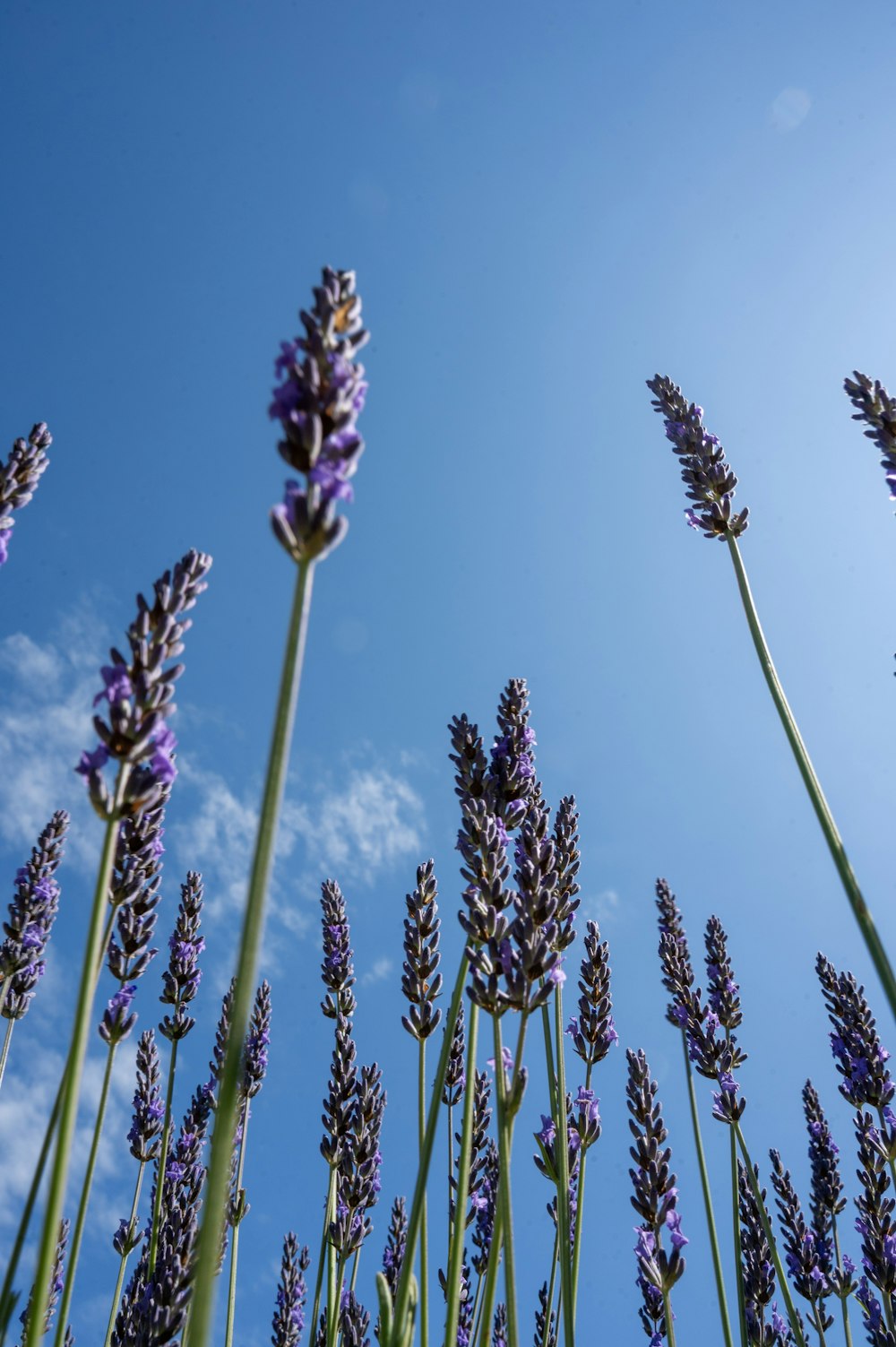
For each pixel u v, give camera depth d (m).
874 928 0.24
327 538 0.19
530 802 0.34
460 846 0.30
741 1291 0.38
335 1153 0.37
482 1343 0.25
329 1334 0.34
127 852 0.28
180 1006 0.37
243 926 0.16
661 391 0.37
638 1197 0.33
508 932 0.28
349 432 0.21
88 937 0.19
